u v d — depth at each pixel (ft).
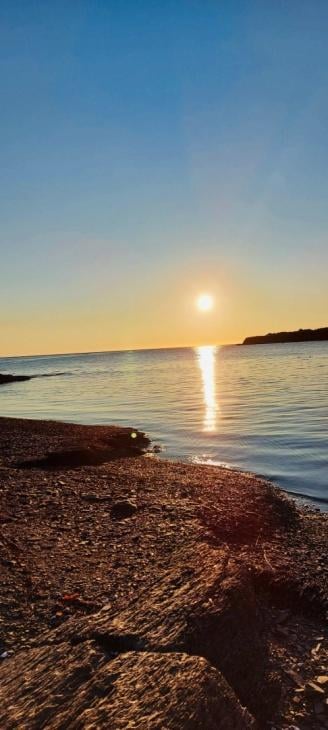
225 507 33.14
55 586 19.49
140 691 11.43
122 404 122.72
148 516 29.73
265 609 19.63
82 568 21.35
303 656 16.53
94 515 29.58
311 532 31.42
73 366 480.23
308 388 136.46
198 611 14.89
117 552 23.41
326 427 73.92
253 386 152.56
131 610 15.46
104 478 40.86
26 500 32.53
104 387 186.80
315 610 19.90
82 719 10.66
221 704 11.37
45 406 129.59
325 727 13.17
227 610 15.31
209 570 17.87
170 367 328.08
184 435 74.38
